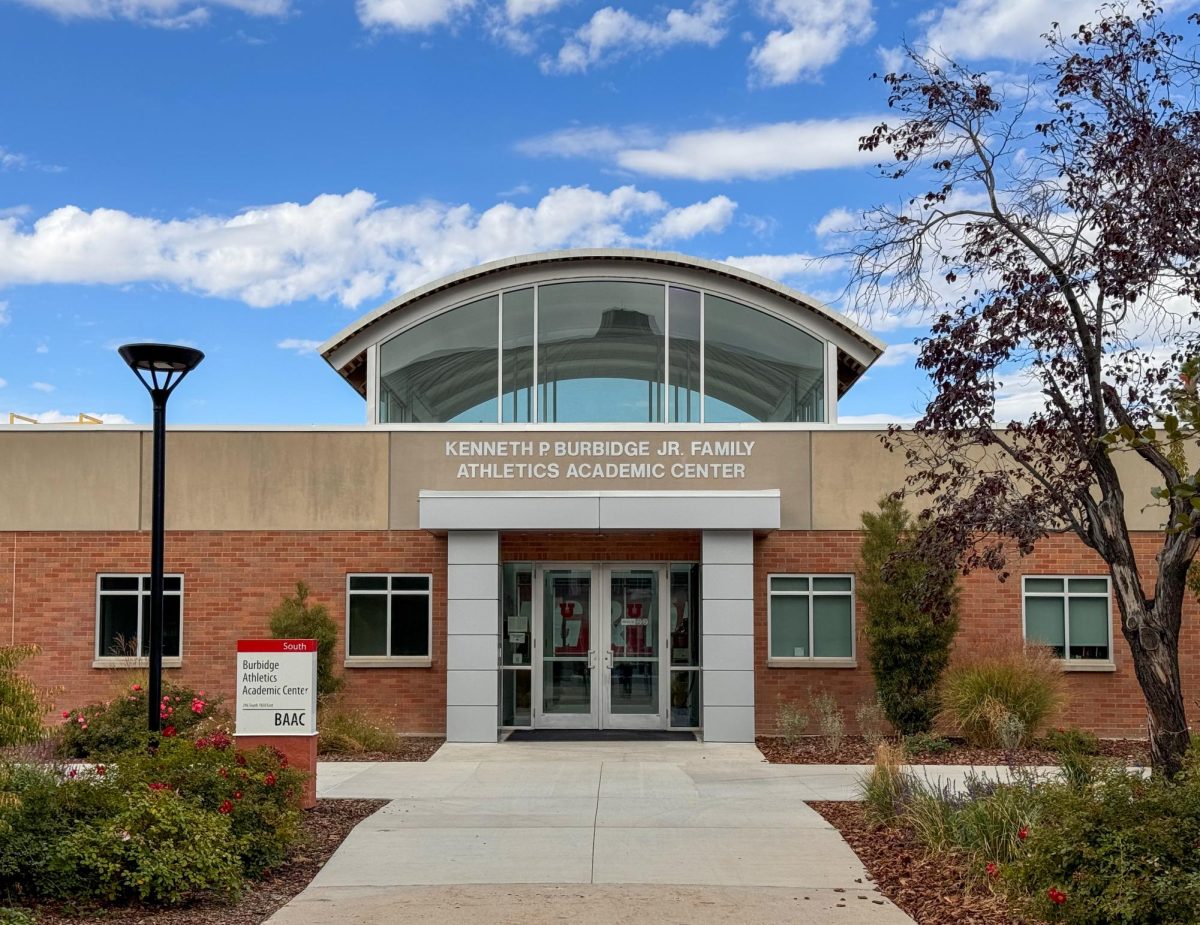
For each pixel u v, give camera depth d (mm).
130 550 21188
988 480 12141
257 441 21391
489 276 22125
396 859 10867
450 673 19891
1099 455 11391
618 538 21578
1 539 21203
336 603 21125
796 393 21984
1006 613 20859
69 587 21125
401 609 21188
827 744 19312
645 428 21297
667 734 20875
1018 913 8656
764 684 20875
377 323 22203
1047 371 11602
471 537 20109
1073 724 20609
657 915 8906
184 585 21125
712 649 19844
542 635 21594
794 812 13172
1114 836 8312
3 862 8867
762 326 22203
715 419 21953
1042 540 20922
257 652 13570
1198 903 7555
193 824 9680
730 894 9562
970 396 11727
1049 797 9852
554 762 17469
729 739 19641
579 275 22234
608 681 21484
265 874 10344
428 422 21984
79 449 21359
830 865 10594
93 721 17500
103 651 21109
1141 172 11203
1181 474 12312
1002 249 11945
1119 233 11102
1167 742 11039
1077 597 20875
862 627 20906
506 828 12273
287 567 21188
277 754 12656
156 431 12836
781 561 21078
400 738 20422
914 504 21031
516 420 22016
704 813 13125
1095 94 11539
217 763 11289
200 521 21250
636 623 21594
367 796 14305
